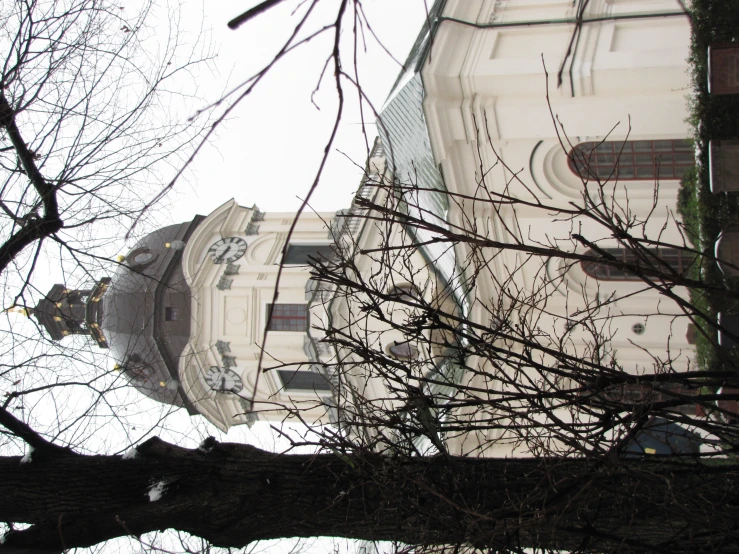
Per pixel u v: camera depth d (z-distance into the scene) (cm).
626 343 1838
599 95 1445
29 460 827
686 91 1371
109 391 1014
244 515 800
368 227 2206
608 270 1833
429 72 1491
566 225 1728
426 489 675
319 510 791
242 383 2384
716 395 618
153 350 2297
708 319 617
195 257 2411
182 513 802
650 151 1611
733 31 1266
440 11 1569
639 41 1429
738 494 691
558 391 656
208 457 835
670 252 1711
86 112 992
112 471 824
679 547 708
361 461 758
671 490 589
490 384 1839
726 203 1280
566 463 701
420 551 712
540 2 1540
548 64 1442
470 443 1816
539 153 1631
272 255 2428
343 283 703
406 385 711
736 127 1269
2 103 941
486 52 1505
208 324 2375
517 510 647
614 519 730
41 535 794
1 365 972
